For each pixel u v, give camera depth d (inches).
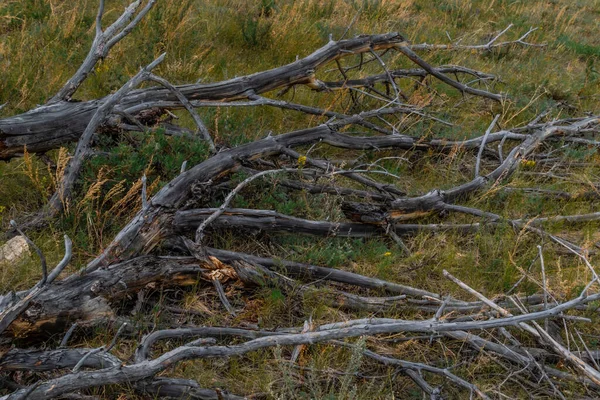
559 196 218.8
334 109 268.1
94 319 133.1
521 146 232.1
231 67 297.0
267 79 222.7
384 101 259.6
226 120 222.4
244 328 143.0
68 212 169.3
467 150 244.1
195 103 201.6
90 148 183.0
